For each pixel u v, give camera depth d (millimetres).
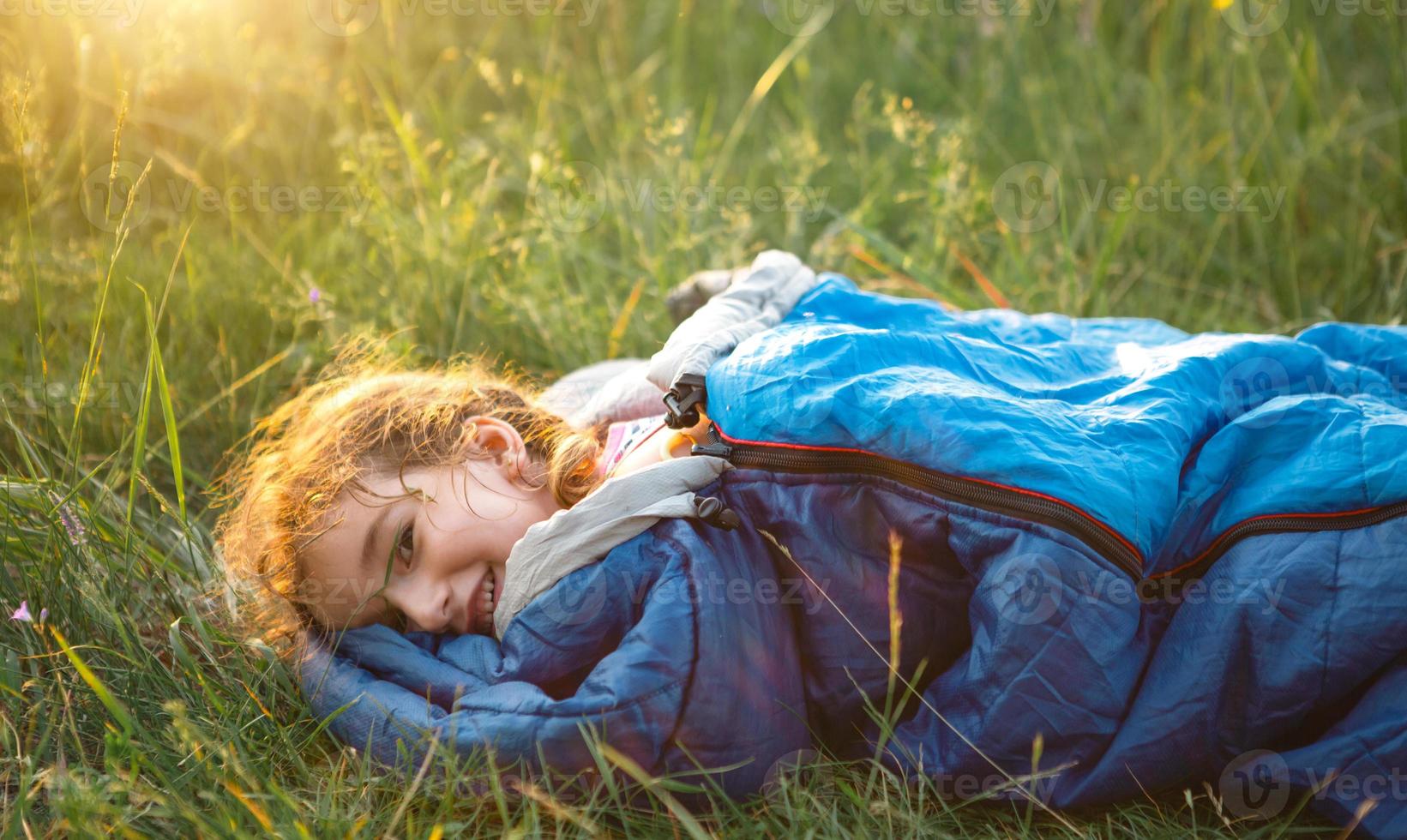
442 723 1327
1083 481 1269
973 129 3205
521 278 2609
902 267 2701
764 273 1784
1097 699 1283
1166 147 3004
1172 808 1389
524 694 1312
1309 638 1261
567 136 3180
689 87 3691
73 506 1640
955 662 1387
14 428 1701
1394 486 1271
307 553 1428
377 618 1470
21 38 2682
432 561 1415
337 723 1419
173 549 1670
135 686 1473
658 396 1734
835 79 3658
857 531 1364
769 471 1373
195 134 2963
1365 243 2686
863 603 1373
